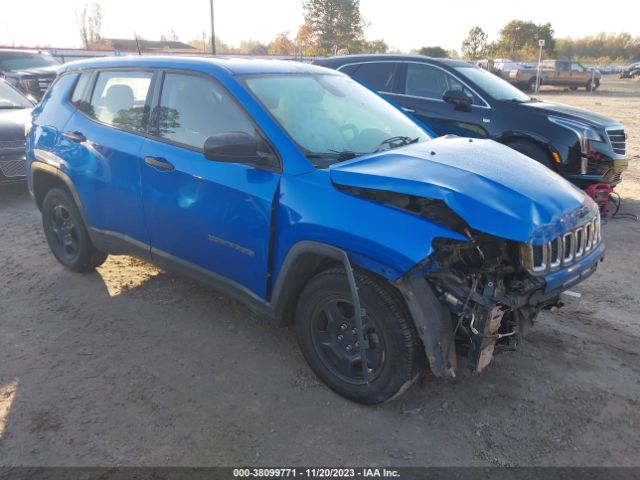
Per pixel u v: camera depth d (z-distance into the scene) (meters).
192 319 4.09
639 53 92.75
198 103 3.63
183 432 2.88
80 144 4.29
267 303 3.32
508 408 3.11
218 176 3.37
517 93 7.87
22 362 3.50
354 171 2.93
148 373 3.40
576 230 2.92
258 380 3.35
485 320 2.67
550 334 3.96
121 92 4.14
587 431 2.93
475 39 69.00
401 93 8.04
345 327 3.06
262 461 2.69
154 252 3.94
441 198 2.67
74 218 4.58
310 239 2.96
